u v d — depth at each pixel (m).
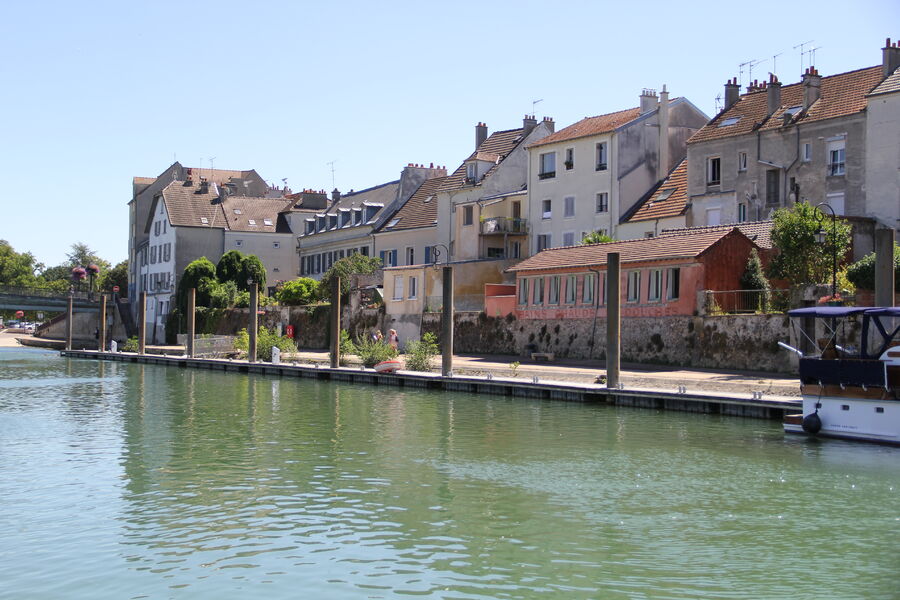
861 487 21.06
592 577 14.97
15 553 16.16
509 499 19.92
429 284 62.62
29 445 26.88
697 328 42.72
